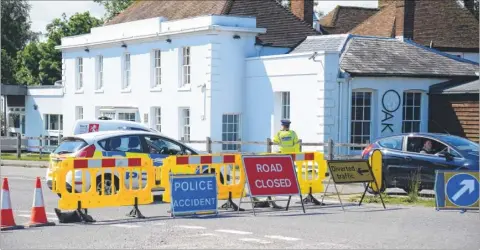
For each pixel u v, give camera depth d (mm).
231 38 51062
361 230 20484
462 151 28734
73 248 17859
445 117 47625
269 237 19234
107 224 22125
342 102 45688
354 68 46094
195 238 19156
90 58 63250
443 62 50062
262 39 53062
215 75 50438
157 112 56250
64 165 22734
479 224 21750
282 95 49031
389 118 47125
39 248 17906
